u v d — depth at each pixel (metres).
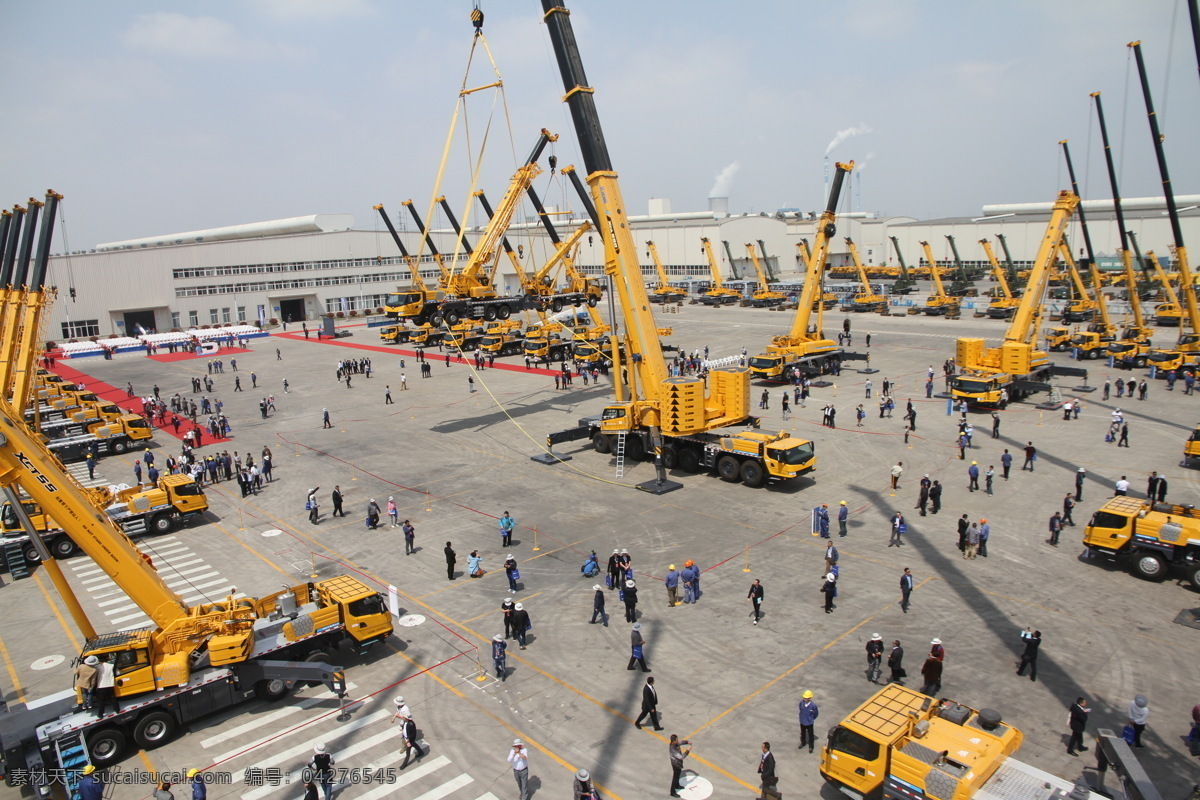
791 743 17.12
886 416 49.00
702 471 39.34
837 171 59.25
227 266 118.75
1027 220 159.75
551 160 58.97
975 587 24.53
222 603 20.86
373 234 134.75
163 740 18.30
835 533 29.72
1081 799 12.96
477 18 47.09
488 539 30.73
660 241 160.50
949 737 14.52
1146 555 24.66
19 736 17.27
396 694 19.95
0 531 30.09
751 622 22.78
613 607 24.34
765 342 83.50
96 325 106.69
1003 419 47.16
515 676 20.50
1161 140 52.91
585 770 15.70
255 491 38.69
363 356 87.50
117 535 19.59
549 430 49.22
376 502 36.09
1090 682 18.94
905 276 133.12
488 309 54.28
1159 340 74.31
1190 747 16.27
